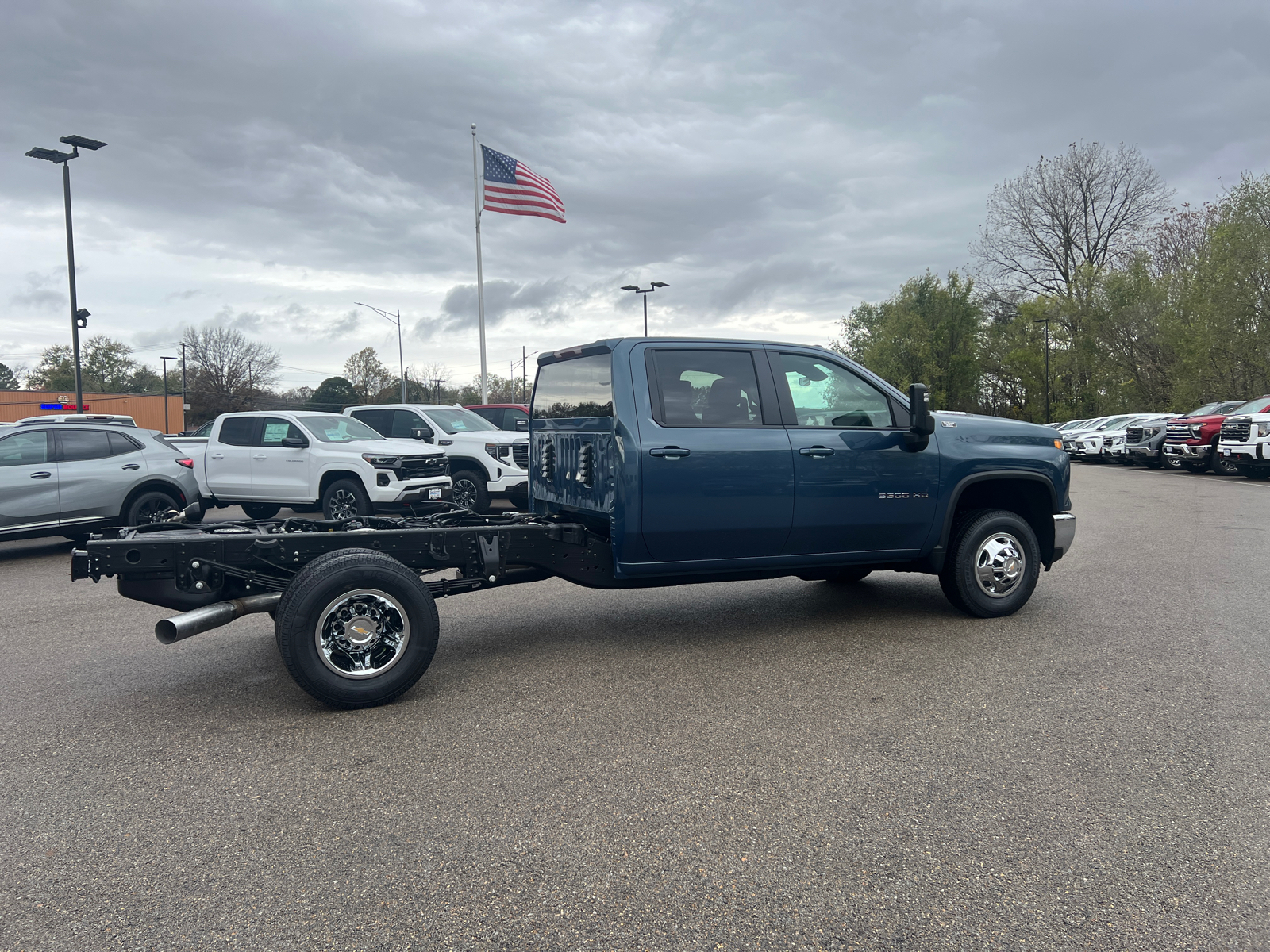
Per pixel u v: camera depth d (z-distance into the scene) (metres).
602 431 5.23
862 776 3.46
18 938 2.41
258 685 4.84
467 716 4.25
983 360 57.66
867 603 6.72
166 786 3.46
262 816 3.18
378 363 90.25
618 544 5.07
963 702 4.33
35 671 5.17
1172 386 41.56
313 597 4.25
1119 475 22.64
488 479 12.70
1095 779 3.40
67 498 9.77
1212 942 2.34
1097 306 47.16
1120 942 2.34
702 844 2.93
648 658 5.25
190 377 71.69
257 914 2.53
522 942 2.38
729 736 3.92
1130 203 50.91
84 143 23.80
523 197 21.98
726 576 5.51
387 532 4.77
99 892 2.66
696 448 5.11
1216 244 32.59
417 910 2.54
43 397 65.81
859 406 5.71
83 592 7.88
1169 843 2.88
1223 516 12.48
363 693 4.32
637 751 3.76
